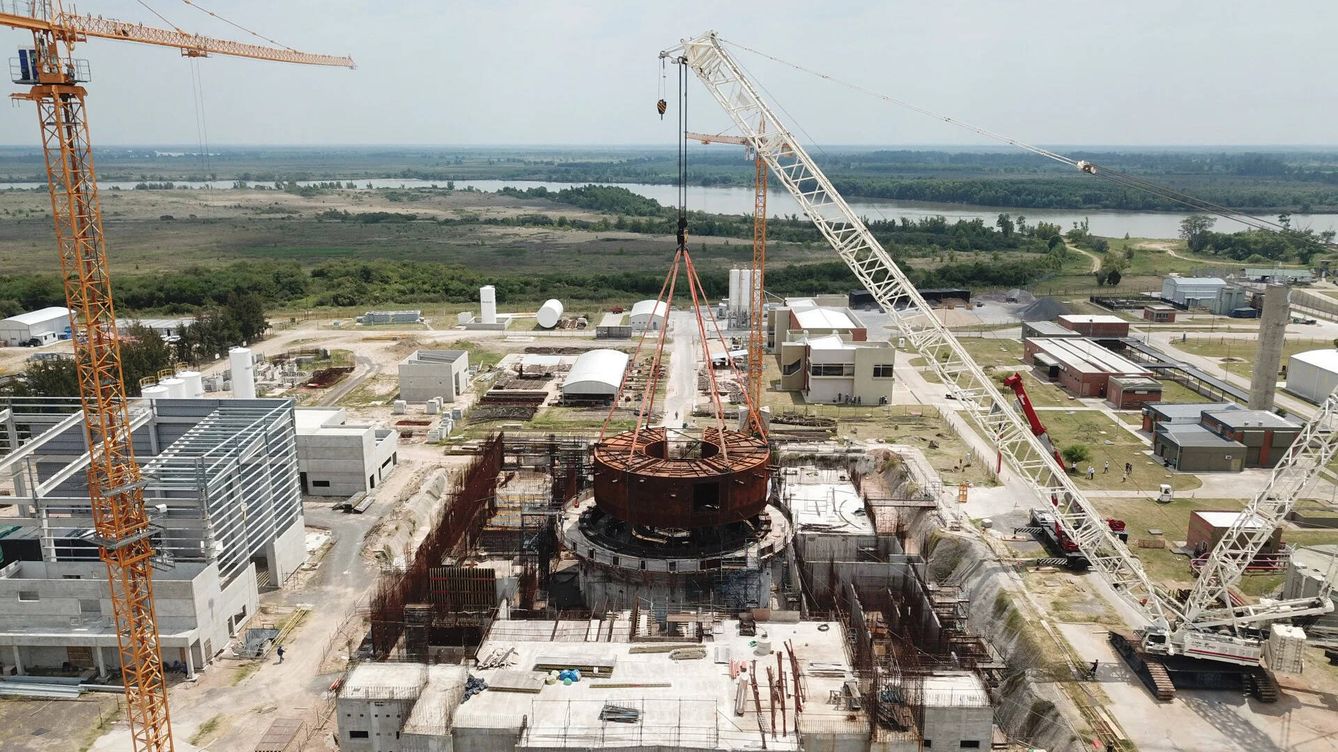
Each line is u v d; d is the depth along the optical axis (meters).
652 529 80.94
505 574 79.62
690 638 63.12
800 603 76.50
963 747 55.00
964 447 116.44
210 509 68.94
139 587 60.53
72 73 55.06
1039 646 70.06
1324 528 91.06
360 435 99.06
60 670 66.38
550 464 101.50
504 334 184.88
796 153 98.38
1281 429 107.50
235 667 67.69
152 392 97.56
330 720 61.41
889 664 60.72
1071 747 59.22
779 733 52.97
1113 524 88.00
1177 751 58.12
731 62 97.31
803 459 112.38
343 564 84.56
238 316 175.62
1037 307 198.88
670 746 51.81
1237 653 63.97
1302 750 58.38
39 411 110.12
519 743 52.16
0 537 78.00
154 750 57.53
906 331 99.94
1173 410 119.38
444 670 58.72
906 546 92.38
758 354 125.88
